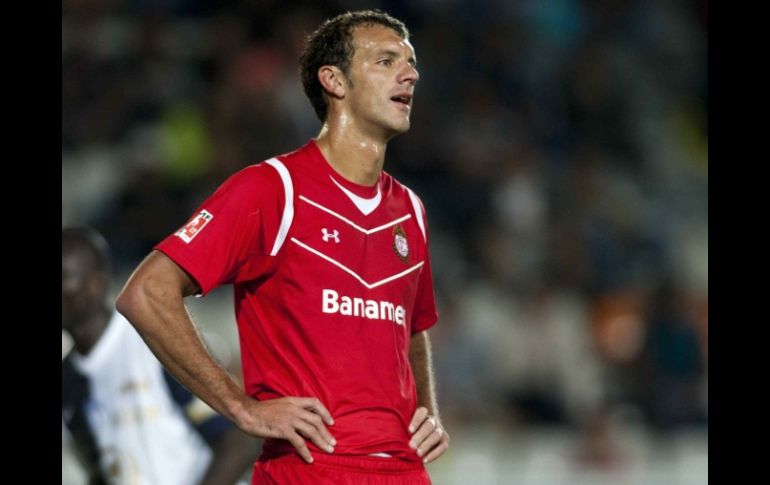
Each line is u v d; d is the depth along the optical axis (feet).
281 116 148.15
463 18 170.09
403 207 46.47
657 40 178.29
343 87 45.06
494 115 159.43
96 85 147.23
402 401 43.65
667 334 129.29
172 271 41.11
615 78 171.73
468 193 144.97
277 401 40.98
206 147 143.84
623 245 145.07
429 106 157.28
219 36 155.94
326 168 44.47
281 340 42.73
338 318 42.60
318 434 40.96
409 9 167.84
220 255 41.65
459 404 118.42
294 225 42.86
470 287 133.59
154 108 147.43
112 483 55.62
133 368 55.31
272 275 42.96
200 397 40.93
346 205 43.98
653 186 160.25
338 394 42.04
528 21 173.06
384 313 43.75
